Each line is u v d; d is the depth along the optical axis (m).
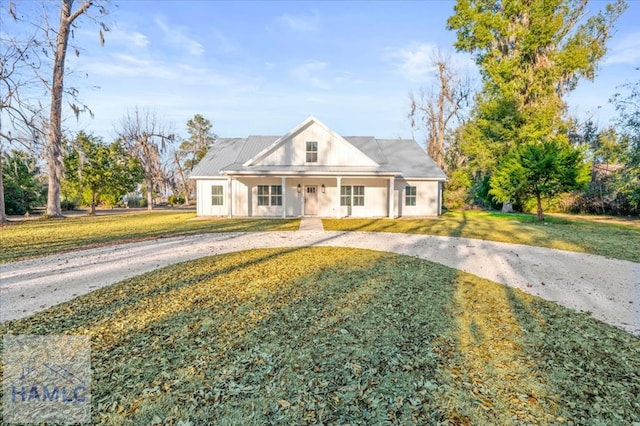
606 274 6.87
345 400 2.78
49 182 20.42
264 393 2.87
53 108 18.25
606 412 2.66
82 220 18.44
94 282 6.17
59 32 18.50
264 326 4.22
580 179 14.84
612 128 21.84
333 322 4.34
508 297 5.37
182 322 4.35
